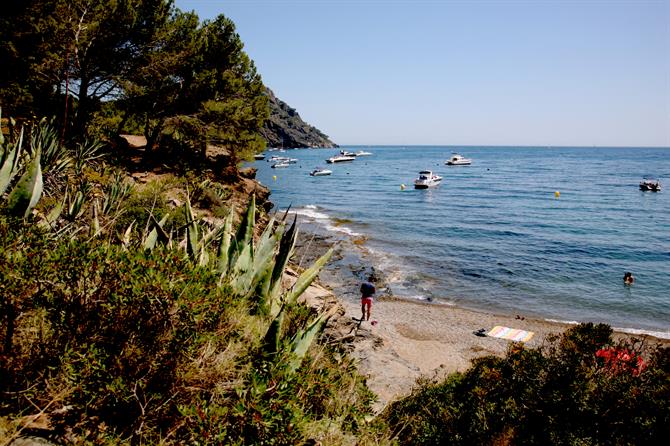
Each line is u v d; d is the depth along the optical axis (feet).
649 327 57.52
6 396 6.27
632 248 101.50
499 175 311.47
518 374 19.17
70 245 7.59
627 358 18.40
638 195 201.05
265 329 10.29
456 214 146.82
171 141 76.18
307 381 8.48
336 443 8.36
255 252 12.16
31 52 46.55
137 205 30.14
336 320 23.32
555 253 96.22
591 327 20.52
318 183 247.09
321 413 9.05
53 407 6.53
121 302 6.98
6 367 6.32
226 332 8.39
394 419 18.39
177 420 6.93
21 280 6.54
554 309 63.62
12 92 45.55
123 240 11.10
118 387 6.36
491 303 65.16
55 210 13.00
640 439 14.60
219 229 13.65
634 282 76.43
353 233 111.04
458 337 51.49
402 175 305.32
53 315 6.83
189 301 7.30
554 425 15.87
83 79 56.59
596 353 18.97
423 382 23.57
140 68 60.13
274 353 8.30
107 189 28.25
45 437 6.06
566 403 16.46
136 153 70.79
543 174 319.47
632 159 542.57
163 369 7.11
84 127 55.52
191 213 12.25
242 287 11.50
